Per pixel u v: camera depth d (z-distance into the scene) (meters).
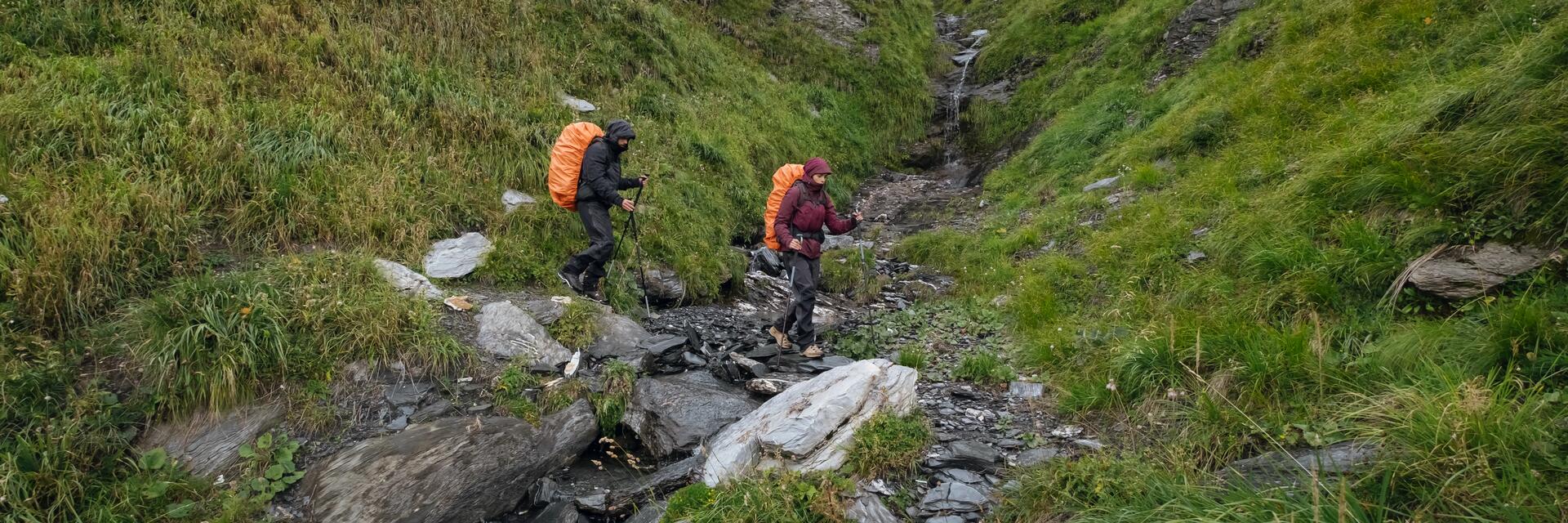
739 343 6.78
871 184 15.34
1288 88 9.33
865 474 4.33
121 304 5.17
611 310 6.85
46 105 6.59
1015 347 6.46
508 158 8.88
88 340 4.78
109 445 4.18
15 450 3.88
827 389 4.90
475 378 5.27
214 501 4.03
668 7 16.25
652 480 4.45
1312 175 6.52
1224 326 5.17
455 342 5.40
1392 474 3.25
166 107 7.26
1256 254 5.93
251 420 4.57
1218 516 3.24
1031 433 4.86
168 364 4.52
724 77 14.84
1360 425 3.75
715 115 13.16
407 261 6.80
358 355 5.12
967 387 5.72
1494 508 3.00
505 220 7.81
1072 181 11.15
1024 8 20.34
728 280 8.64
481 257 7.01
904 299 8.75
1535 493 3.00
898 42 19.77
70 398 4.29
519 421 4.81
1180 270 6.68
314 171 7.23
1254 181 7.81
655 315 7.47
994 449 4.66
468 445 4.42
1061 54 17.17
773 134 13.94
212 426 4.51
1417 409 3.57
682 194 10.02
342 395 4.87
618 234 8.27
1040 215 10.07
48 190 5.68
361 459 4.26
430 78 9.70
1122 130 11.99
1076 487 3.92
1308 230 6.09
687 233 9.05
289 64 8.63
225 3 9.13
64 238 5.16
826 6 20.03
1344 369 4.38
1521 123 5.11
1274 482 3.55
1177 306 6.09
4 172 5.70
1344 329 4.84
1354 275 5.20
